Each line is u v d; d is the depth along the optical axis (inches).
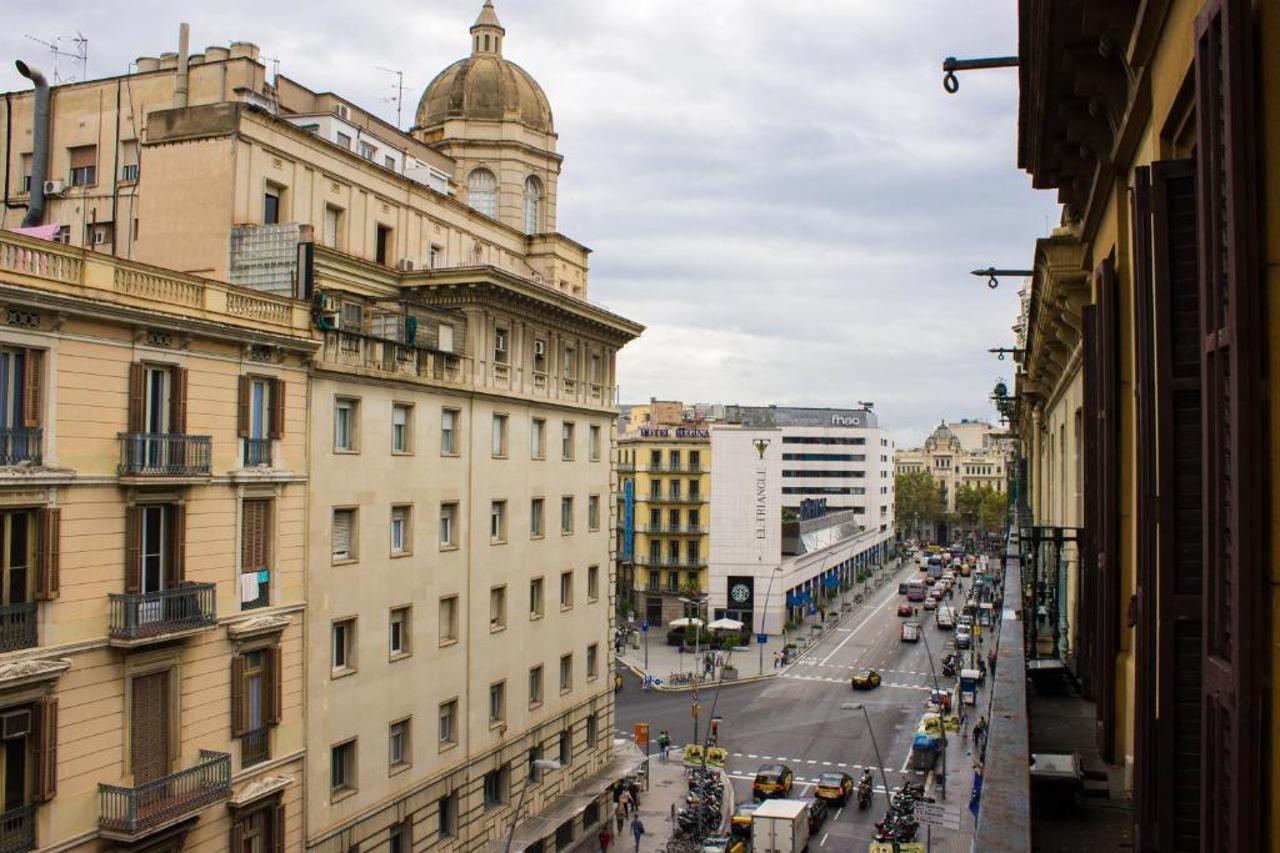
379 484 1283.2
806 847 1834.4
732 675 3277.6
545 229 2025.1
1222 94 224.1
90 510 898.7
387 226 1539.1
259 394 1106.7
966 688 2861.7
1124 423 476.4
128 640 903.7
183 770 967.6
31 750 848.3
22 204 1558.8
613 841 1881.2
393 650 1331.2
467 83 1969.7
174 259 1286.9
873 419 7239.2
